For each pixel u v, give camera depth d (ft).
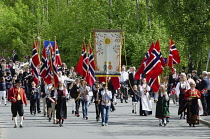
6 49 440.86
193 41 231.09
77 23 329.31
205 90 138.72
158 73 139.54
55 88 122.21
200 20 232.94
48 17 406.82
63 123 127.95
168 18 237.86
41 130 112.57
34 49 156.76
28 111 163.73
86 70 153.48
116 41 136.77
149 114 148.77
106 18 306.96
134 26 307.99
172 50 157.17
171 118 138.72
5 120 135.33
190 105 119.44
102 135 103.30
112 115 148.87
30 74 202.59
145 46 284.82
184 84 133.49
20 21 409.69
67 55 333.42
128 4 309.22
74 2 337.52
